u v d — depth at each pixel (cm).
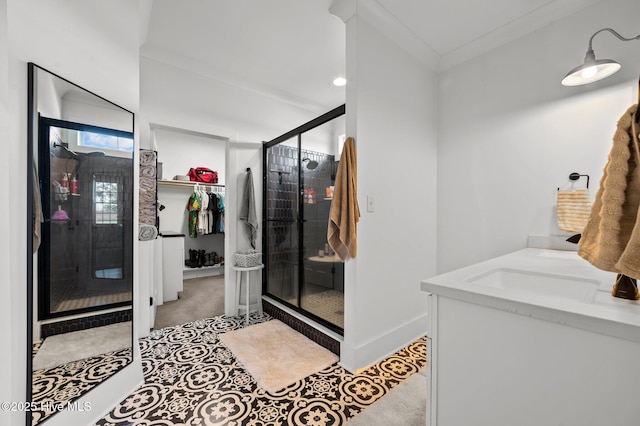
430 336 97
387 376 178
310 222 259
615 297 82
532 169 198
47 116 124
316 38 227
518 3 181
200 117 267
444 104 250
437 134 255
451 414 92
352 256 174
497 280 127
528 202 200
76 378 135
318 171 255
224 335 240
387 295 206
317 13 199
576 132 179
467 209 234
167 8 193
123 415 143
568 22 183
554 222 189
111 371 152
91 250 145
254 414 144
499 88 215
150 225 237
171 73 251
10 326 105
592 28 173
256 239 302
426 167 242
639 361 60
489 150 221
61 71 127
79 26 134
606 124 169
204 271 475
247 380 174
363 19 186
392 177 209
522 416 77
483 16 194
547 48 191
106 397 146
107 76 150
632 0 160
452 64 242
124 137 161
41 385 121
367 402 153
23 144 113
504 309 78
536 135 196
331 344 210
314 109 352
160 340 229
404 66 219
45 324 125
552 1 180
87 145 144
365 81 187
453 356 91
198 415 144
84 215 144
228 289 284
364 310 189
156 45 236
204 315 289
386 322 205
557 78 187
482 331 84
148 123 239
